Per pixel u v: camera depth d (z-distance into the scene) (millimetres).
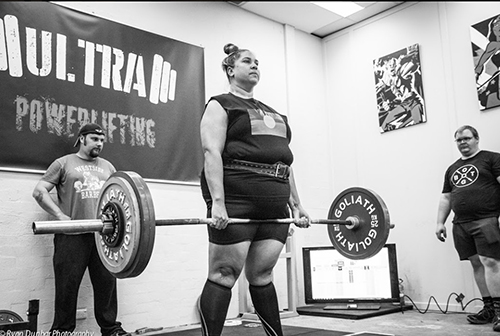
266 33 5145
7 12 3357
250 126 2125
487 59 4230
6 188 3215
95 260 3090
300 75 5371
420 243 4609
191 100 4309
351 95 5375
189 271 4035
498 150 4105
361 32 5332
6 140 3236
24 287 3199
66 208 3105
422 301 4527
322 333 3227
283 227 2287
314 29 5520
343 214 2883
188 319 3967
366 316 3910
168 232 3963
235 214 2076
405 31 4934
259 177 2107
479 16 4348
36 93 3410
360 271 4297
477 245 3475
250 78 2273
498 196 3449
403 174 4816
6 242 3168
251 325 3703
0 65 3285
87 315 3420
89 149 3227
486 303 3574
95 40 3779
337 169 5422
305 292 4418
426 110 4680
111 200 2066
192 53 4391
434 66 4656
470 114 4336
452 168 3773
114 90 3824
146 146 3938
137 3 4098
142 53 4039
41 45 3486
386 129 4984
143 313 3721
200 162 4273
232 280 2121
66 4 3670
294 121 5199
